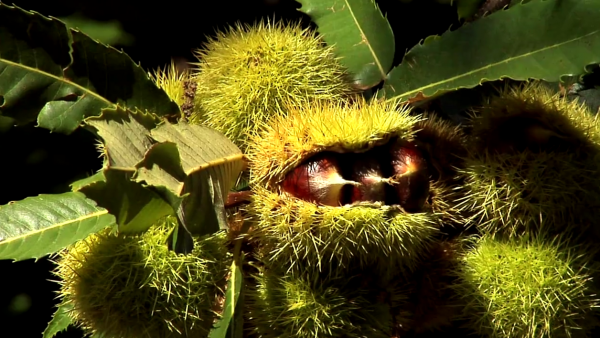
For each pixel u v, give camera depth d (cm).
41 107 47
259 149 45
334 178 44
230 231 45
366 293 45
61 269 46
